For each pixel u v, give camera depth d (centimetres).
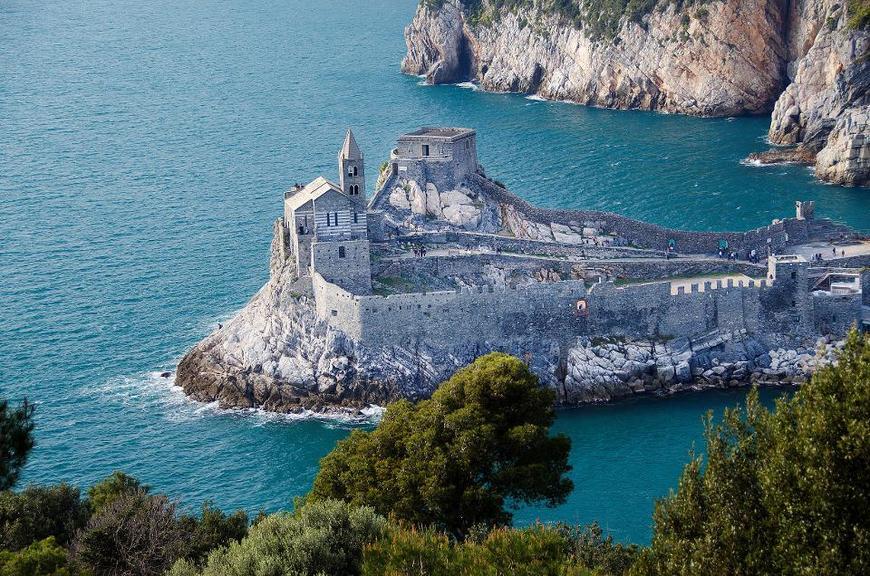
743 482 9550
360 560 10556
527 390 12925
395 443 12800
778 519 9031
